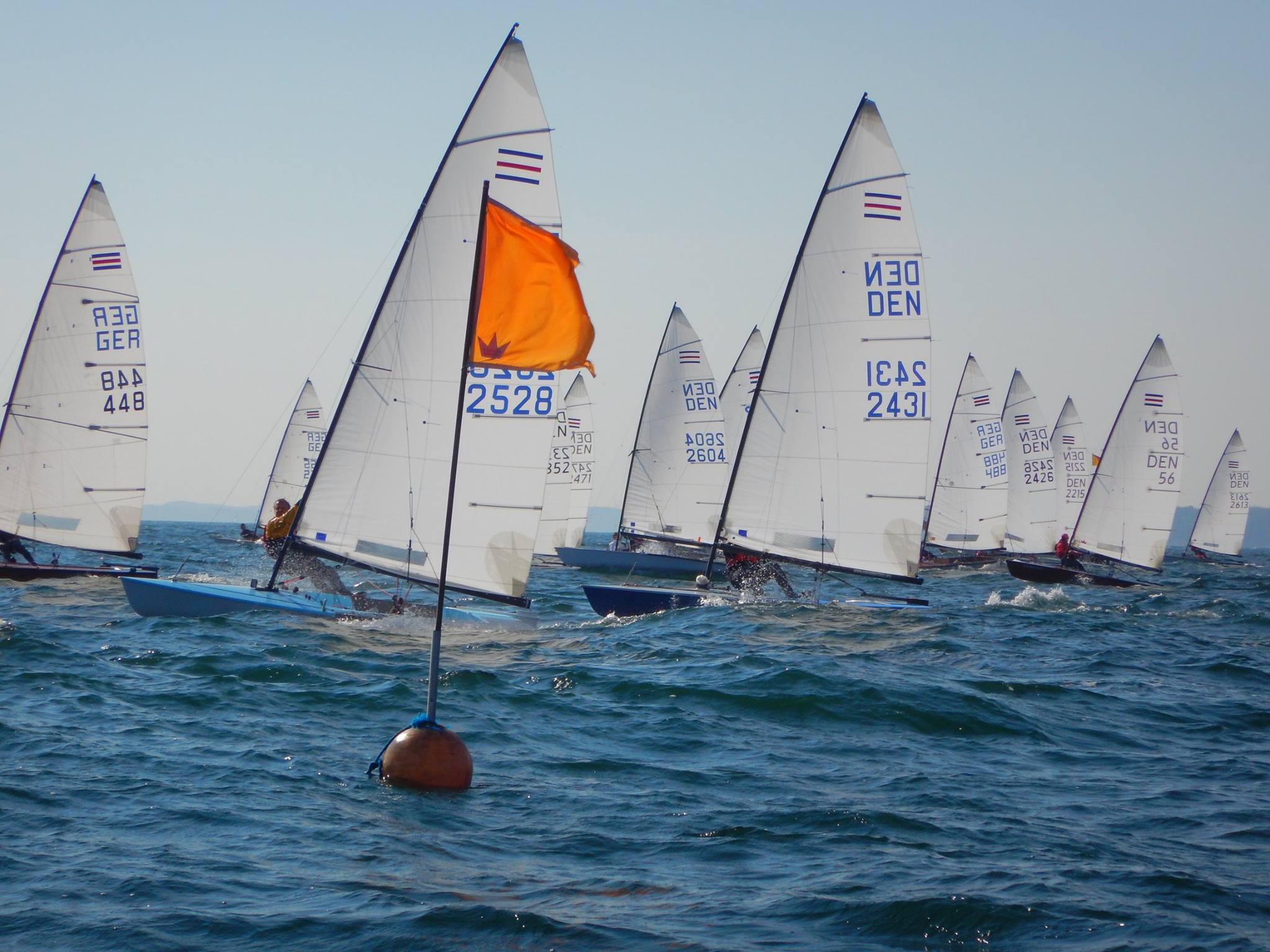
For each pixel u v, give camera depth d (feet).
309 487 129.59
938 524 369.09
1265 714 101.04
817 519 164.96
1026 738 87.61
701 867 54.90
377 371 126.52
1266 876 55.98
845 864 55.62
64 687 88.48
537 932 46.01
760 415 167.02
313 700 88.79
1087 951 46.14
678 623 152.56
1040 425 372.38
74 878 49.83
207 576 191.62
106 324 183.11
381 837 57.16
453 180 123.85
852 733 86.74
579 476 313.53
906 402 160.04
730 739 83.10
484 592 124.88
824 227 161.89
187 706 84.89
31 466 181.06
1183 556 590.96
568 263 74.38
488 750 76.43
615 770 72.95
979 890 52.21
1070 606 213.87
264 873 51.62
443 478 125.18
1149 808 68.33
